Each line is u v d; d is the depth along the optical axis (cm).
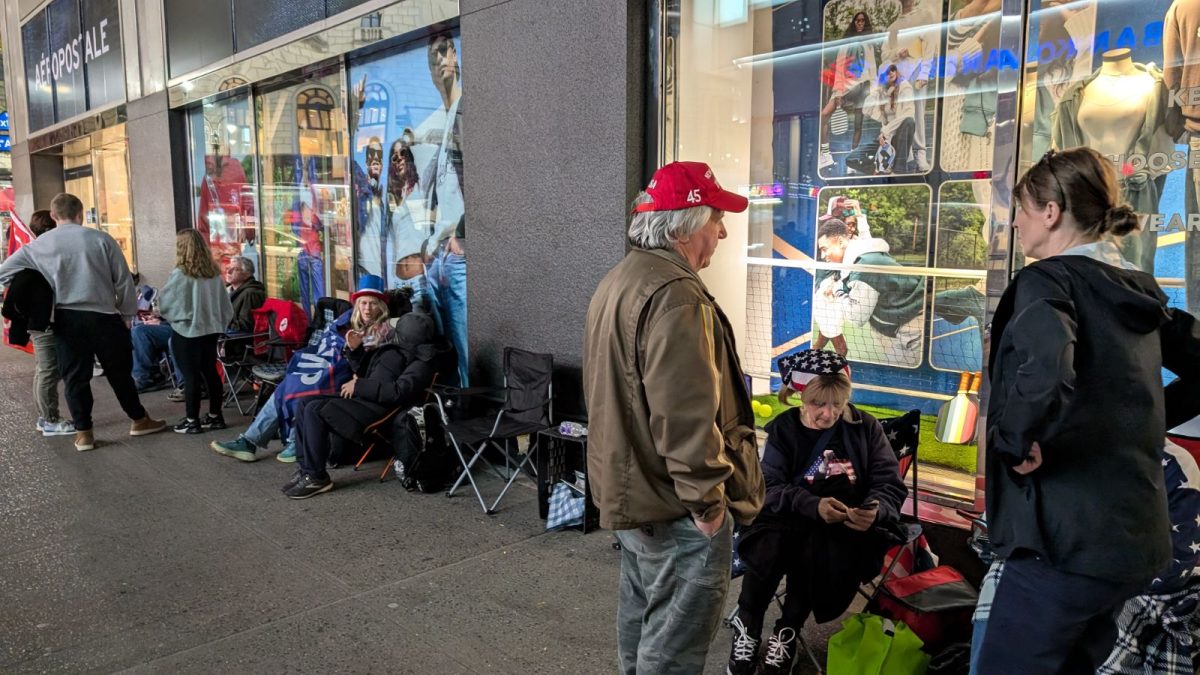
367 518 434
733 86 452
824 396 285
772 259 461
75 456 557
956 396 394
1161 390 175
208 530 419
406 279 629
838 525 275
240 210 845
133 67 964
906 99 401
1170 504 220
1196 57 292
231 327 721
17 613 330
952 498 349
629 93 426
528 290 491
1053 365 160
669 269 203
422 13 547
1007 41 305
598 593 343
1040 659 181
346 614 326
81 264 554
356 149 665
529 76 473
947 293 398
